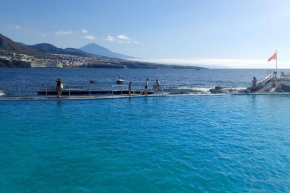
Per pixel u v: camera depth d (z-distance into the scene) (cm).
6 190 761
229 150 1113
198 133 1397
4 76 10338
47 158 1006
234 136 1338
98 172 885
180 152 1084
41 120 1672
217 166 941
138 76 13088
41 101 2458
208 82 8756
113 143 1200
